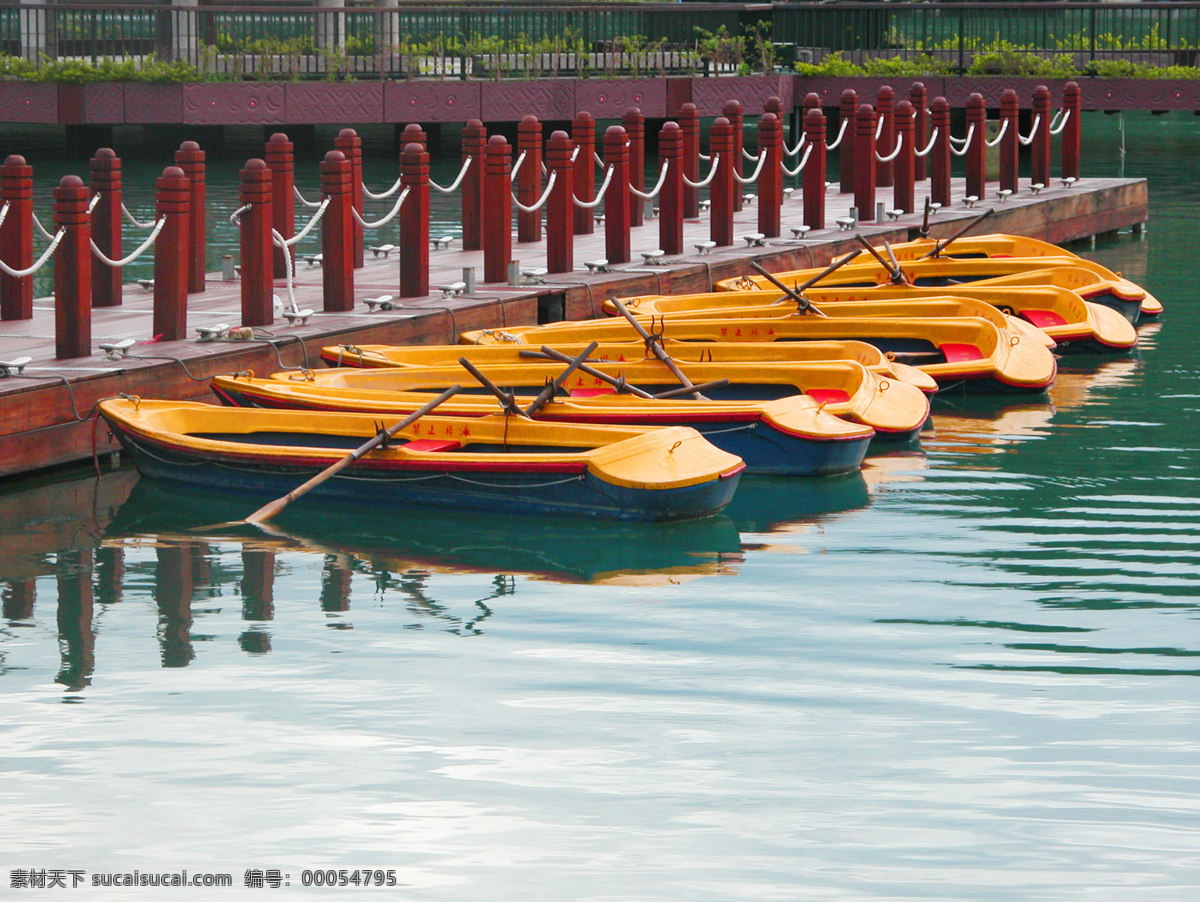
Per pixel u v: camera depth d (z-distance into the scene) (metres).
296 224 33.50
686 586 12.62
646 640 11.43
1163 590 12.39
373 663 11.00
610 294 22.44
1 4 43.06
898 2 48.19
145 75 41.44
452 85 42.44
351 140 23.88
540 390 17.55
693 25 48.62
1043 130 33.78
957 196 33.19
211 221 33.91
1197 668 10.84
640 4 47.94
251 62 42.81
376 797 8.99
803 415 15.81
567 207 22.98
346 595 12.46
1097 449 16.92
